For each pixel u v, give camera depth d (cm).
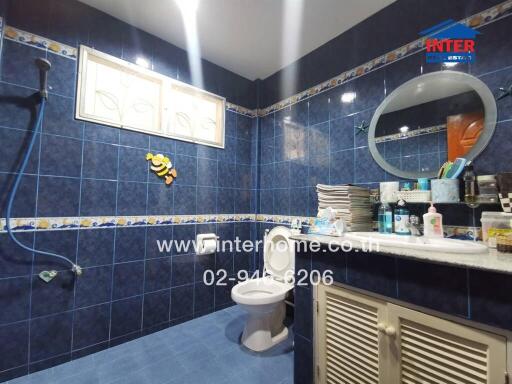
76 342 155
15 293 138
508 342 74
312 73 205
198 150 213
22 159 140
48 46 149
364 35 172
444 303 85
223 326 195
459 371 84
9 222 135
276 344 172
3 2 137
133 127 178
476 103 125
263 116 247
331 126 188
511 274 71
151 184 187
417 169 144
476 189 119
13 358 137
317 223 151
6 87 137
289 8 162
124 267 173
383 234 140
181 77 203
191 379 139
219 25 179
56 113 150
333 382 118
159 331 187
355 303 111
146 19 174
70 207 154
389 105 157
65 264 152
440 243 108
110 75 172
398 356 97
